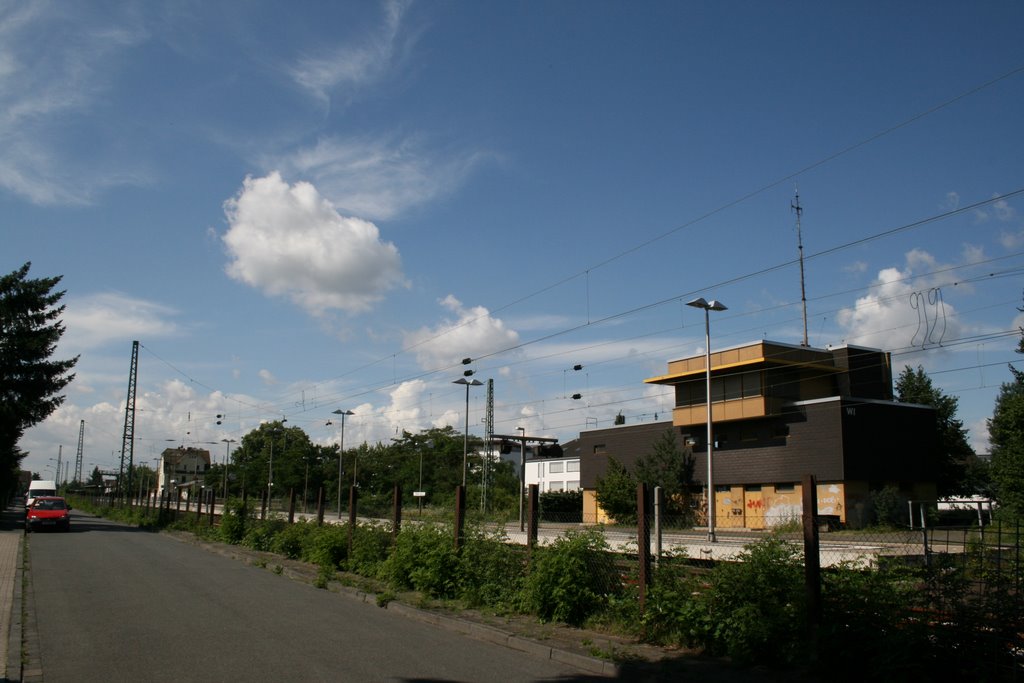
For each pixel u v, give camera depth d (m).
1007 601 5.97
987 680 5.79
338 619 11.02
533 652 8.64
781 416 39.28
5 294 38.78
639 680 7.29
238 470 90.62
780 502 37.78
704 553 9.14
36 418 39.06
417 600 11.94
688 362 43.91
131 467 58.22
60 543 26.78
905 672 6.12
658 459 43.28
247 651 8.71
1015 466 33.81
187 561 20.31
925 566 6.76
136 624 10.51
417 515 14.80
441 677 7.52
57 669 7.80
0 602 12.48
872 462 36.09
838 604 6.98
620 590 9.74
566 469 66.31
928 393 51.25
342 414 55.62
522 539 12.50
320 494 20.22
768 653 7.41
